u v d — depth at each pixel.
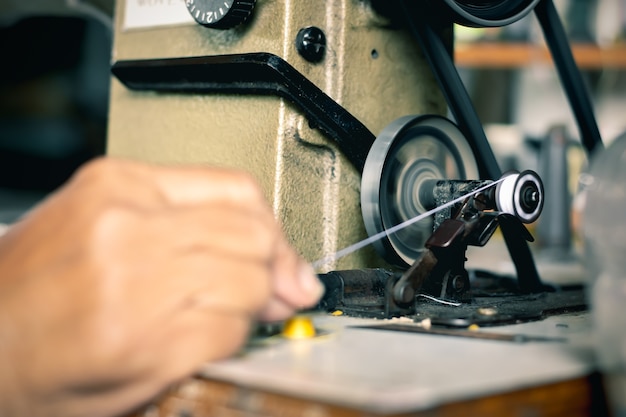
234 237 0.55
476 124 0.99
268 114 0.94
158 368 0.53
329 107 0.93
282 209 0.93
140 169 0.57
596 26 2.40
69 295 0.50
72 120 2.54
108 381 0.51
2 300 0.51
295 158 0.94
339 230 0.97
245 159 0.97
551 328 0.74
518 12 0.96
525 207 0.87
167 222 0.53
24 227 0.55
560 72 1.10
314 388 0.47
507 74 2.56
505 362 0.56
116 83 1.14
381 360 0.56
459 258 0.88
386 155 0.89
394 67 1.04
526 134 2.40
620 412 0.55
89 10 1.49
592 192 0.57
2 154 2.61
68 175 2.55
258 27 0.96
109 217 0.51
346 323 0.75
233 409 0.52
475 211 0.87
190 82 1.02
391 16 1.03
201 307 0.54
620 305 0.54
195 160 1.03
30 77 2.55
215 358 0.55
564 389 0.54
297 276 0.63
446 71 0.98
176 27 1.06
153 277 0.52
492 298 0.93
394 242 0.91
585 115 1.09
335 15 0.98
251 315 0.57
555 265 1.54
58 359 0.50
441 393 0.46
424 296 0.87
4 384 0.51
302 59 0.95
